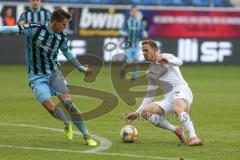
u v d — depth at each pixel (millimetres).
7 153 25359
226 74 73750
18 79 63656
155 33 82000
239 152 25969
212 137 30094
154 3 86438
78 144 27625
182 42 82562
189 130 27375
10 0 80375
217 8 83312
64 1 82938
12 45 78812
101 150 26188
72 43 79188
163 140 28953
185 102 27609
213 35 83500
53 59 27828
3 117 37000
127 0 85500
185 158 24500
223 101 47031
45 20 46438
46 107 27359
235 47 84188
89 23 79750
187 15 82688
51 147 26828
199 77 69188
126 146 27234
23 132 31156
